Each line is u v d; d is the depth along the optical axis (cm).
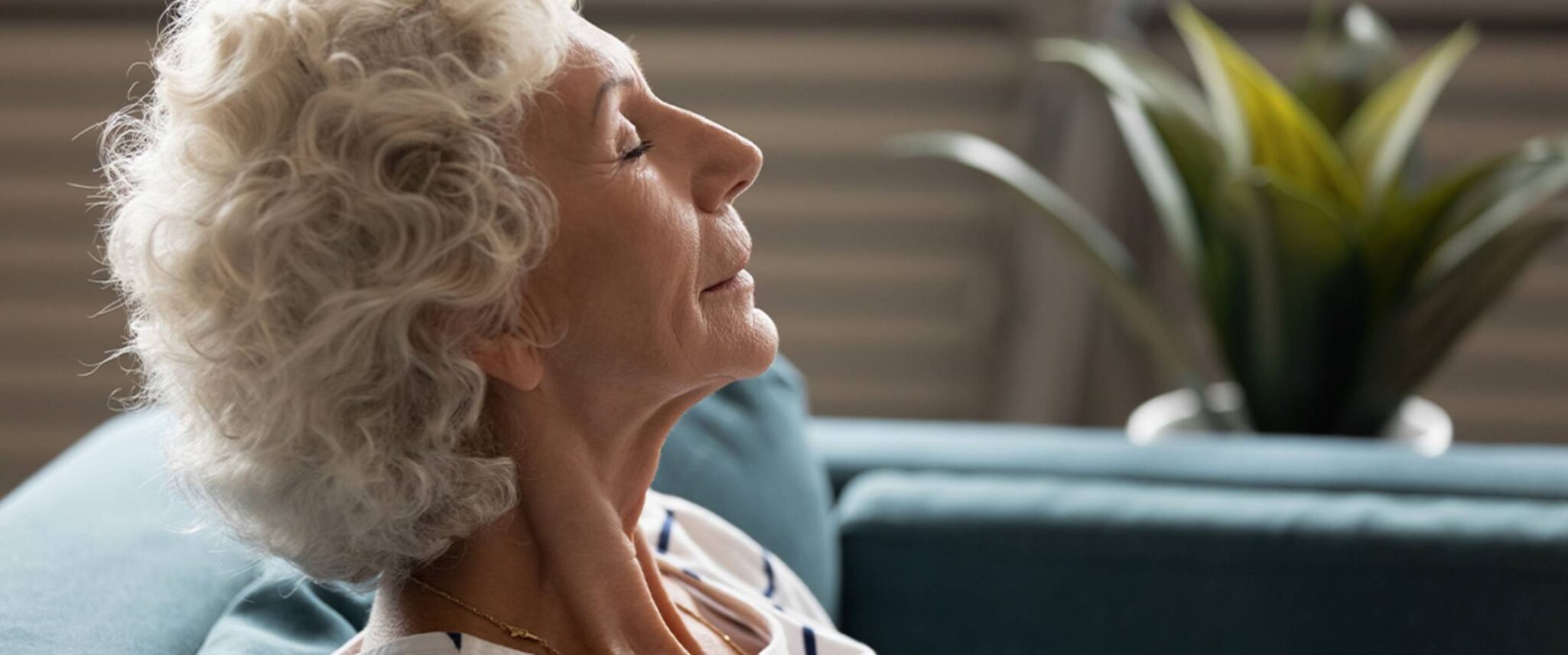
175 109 59
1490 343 249
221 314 58
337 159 56
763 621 78
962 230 255
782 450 116
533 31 59
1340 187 156
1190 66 240
